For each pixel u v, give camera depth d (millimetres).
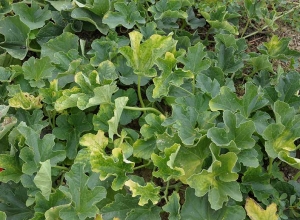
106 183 562
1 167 544
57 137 610
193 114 565
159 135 552
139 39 585
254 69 719
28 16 728
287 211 560
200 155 561
